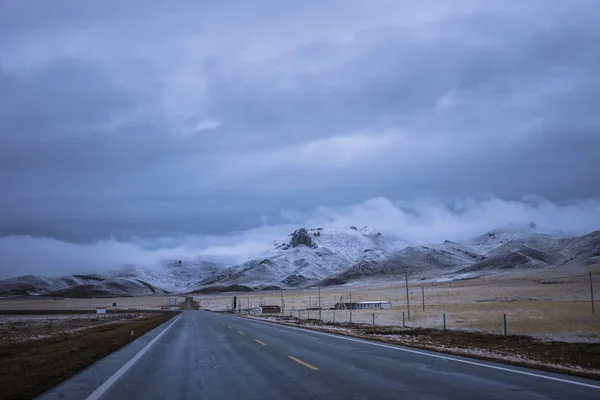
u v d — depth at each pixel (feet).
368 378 39.04
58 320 247.70
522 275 575.79
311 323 149.28
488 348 65.31
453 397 30.91
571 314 133.28
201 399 32.78
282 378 40.32
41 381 41.01
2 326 189.57
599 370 44.06
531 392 32.07
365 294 499.10
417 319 140.87
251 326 132.16
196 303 645.51
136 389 37.04
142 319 218.79
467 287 453.17
